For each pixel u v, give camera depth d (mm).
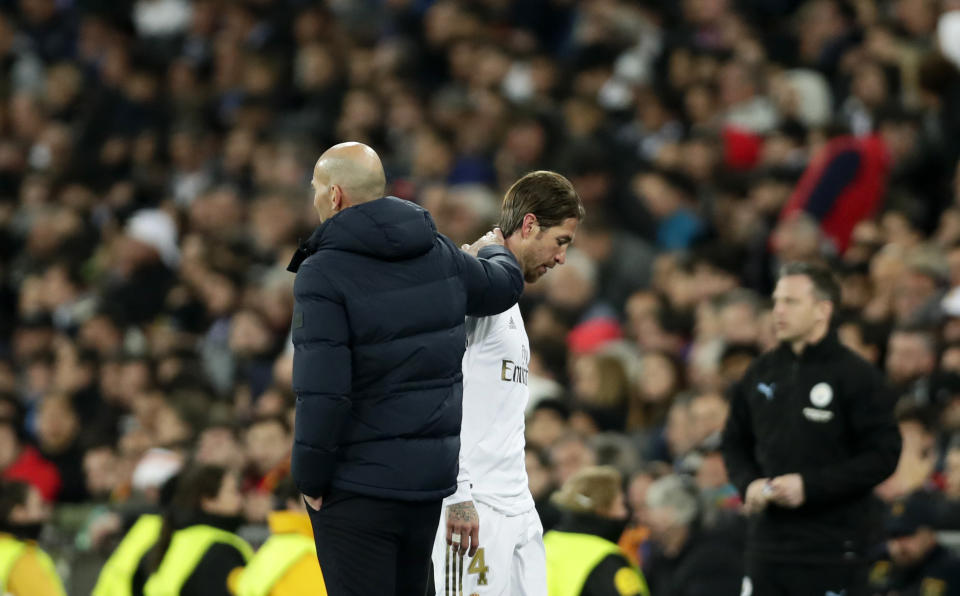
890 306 33969
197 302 49250
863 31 51312
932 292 33812
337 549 18938
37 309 51656
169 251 54375
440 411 19062
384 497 18781
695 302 39500
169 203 55969
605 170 47656
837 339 23812
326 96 60344
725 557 26859
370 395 18859
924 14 48094
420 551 19453
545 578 22391
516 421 21969
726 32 54375
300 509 25609
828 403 23453
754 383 24359
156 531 27984
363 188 19391
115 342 47625
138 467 33531
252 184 58219
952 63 42500
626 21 58000
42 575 28609
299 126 59156
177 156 60906
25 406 46406
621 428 35656
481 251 20625
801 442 23562
